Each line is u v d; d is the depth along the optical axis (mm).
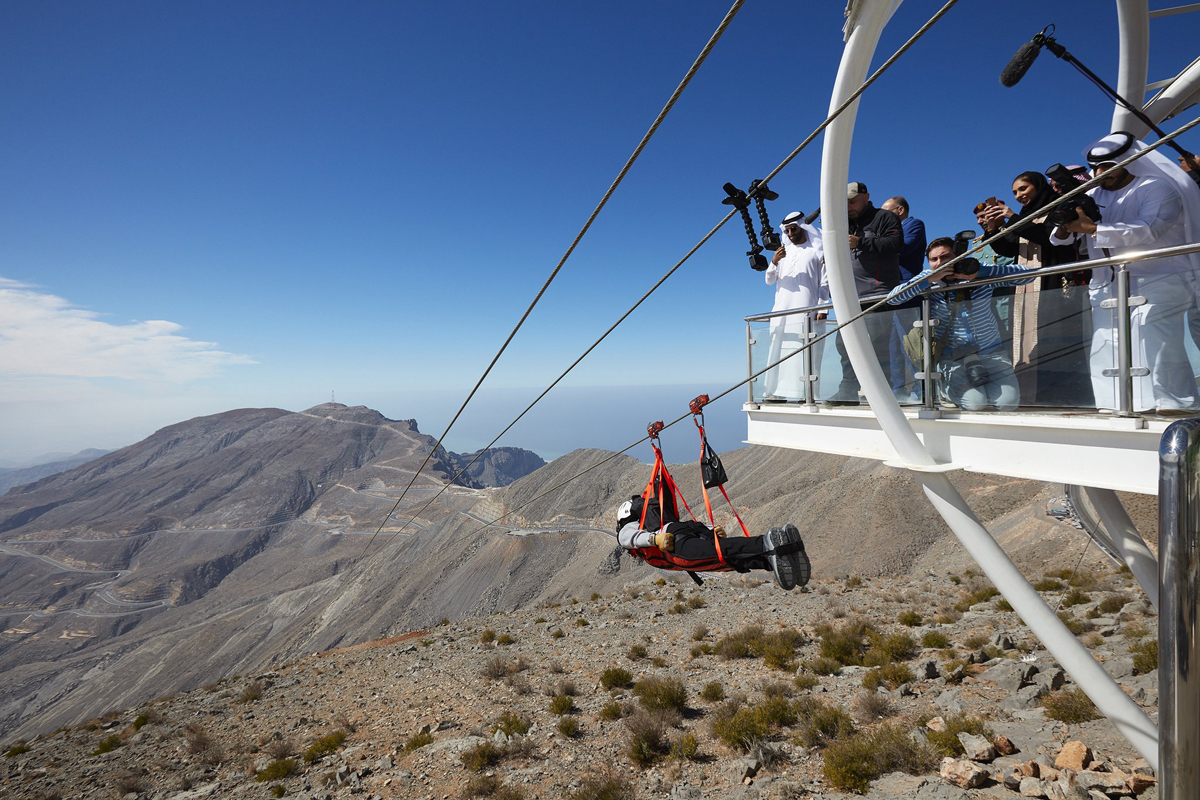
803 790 10555
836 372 8188
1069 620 17641
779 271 9352
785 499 119688
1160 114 8477
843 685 15383
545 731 15000
